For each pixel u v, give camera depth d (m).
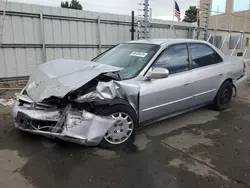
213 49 4.57
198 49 4.25
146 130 3.77
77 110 2.85
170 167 2.71
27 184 2.36
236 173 2.61
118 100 3.10
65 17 7.52
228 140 3.46
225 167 2.73
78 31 7.90
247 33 12.54
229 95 4.90
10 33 6.68
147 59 3.55
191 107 4.17
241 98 5.94
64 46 7.71
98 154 2.96
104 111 2.97
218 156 2.98
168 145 3.26
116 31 8.76
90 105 2.95
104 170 2.62
